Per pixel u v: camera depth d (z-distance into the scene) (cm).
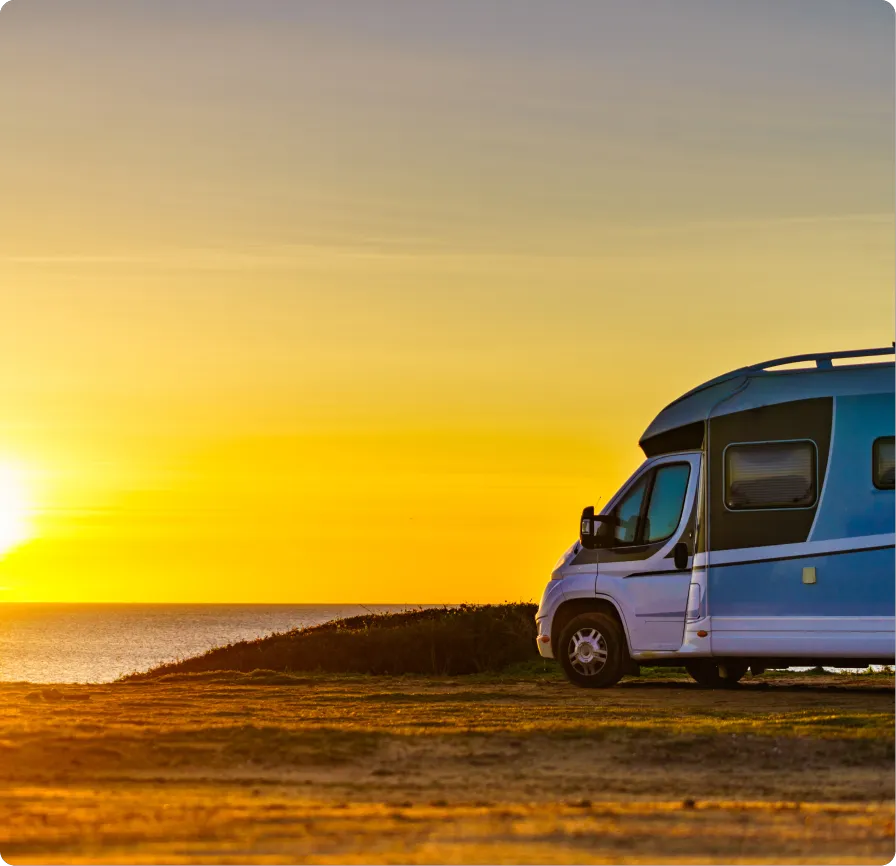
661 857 761
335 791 988
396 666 2300
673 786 1006
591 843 795
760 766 1079
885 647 1505
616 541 1702
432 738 1188
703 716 1341
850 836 816
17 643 11494
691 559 1631
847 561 1534
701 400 1655
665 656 1638
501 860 752
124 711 1452
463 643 2336
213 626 18075
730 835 816
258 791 986
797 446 1580
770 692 1675
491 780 1033
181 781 1027
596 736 1183
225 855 762
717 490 1619
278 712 1439
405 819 861
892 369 1558
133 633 14812
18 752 1113
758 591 1580
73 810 893
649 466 1688
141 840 802
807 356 1611
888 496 1525
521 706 1484
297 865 738
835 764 1082
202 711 1452
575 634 1720
